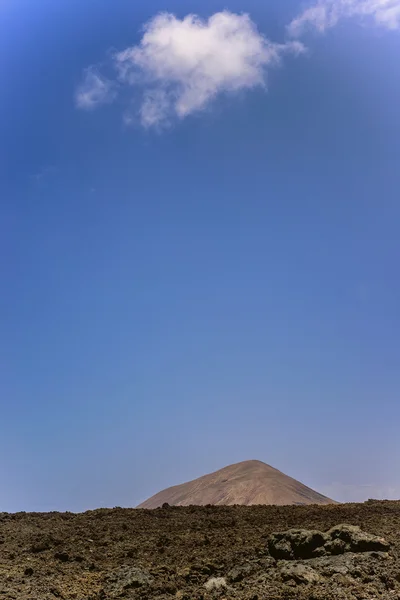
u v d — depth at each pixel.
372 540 17.62
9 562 18.48
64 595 15.65
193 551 19.36
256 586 15.89
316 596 14.78
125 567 17.80
